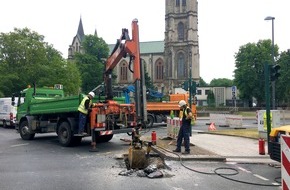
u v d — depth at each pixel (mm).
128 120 13625
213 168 8820
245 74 59531
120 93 19578
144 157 8906
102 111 12742
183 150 11258
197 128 23719
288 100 59094
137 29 12258
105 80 14492
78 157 10820
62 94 18594
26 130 16312
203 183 7211
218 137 16234
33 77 43031
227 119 25266
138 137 9461
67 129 13477
